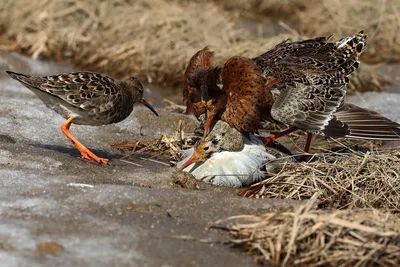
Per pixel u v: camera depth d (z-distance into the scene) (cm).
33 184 986
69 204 922
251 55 1798
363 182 1078
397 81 1880
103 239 813
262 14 2370
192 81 1203
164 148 1244
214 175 1092
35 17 1952
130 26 1930
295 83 1203
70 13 1978
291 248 799
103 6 1989
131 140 1296
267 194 1055
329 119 1188
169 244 812
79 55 1888
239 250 821
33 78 1102
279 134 1248
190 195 963
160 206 923
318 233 819
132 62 1850
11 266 741
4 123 1269
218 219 900
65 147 1205
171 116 1426
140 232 839
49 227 837
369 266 798
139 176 1072
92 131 1311
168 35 1891
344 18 2181
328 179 1087
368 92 1758
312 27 2205
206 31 1939
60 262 755
